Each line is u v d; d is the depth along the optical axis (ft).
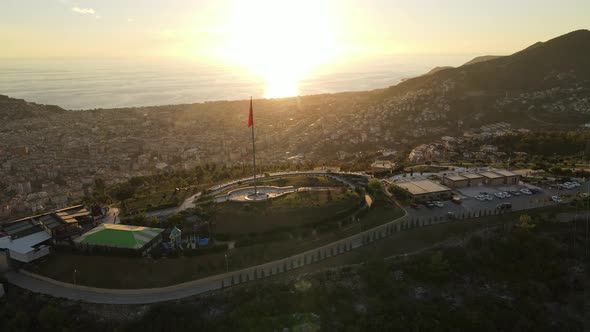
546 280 279.49
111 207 398.83
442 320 241.55
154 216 346.13
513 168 508.94
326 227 324.80
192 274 272.92
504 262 296.51
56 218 332.60
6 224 331.16
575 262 292.81
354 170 531.91
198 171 538.88
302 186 415.23
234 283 266.16
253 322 236.84
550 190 414.41
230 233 315.37
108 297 255.09
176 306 243.19
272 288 260.42
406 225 330.95
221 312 244.22
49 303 250.37
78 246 297.94
